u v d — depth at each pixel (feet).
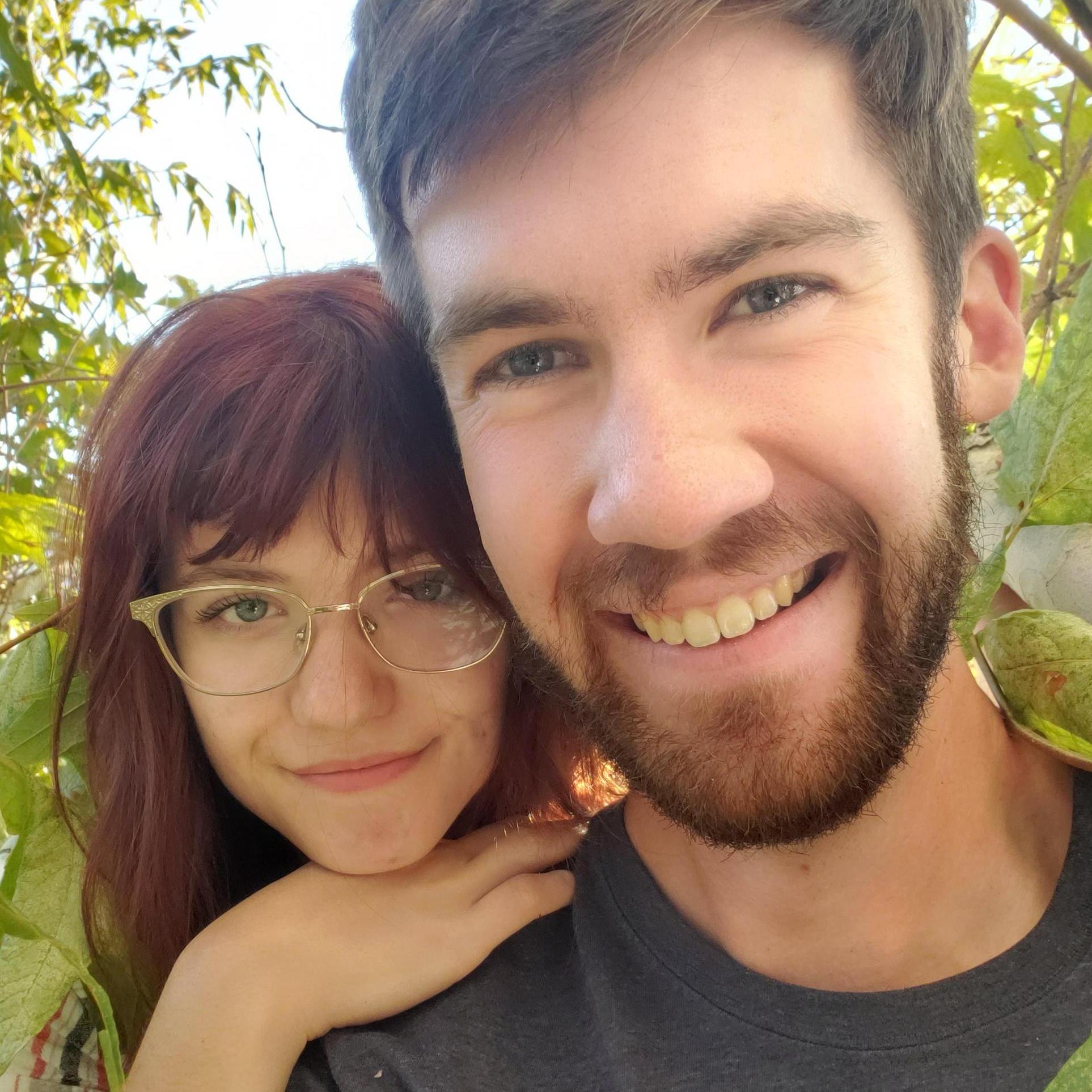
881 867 1.03
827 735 1.00
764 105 0.90
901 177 0.98
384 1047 1.09
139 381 1.24
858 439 0.94
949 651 1.04
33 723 1.35
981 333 1.12
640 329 0.92
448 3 0.92
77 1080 1.21
